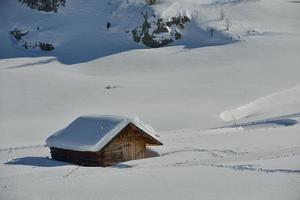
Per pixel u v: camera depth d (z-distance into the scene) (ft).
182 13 620.49
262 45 522.47
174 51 540.11
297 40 536.01
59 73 468.34
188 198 103.91
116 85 423.64
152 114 348.59
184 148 191.72
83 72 496.23
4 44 630.33
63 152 174.29
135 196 108.37
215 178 121.08
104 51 583.99
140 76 464.65
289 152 162.71
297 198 98.84
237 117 351.05
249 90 400.47
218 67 474.49
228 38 566.36
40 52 604.49
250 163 139.95
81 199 108.37
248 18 614.75
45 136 298.35
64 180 130.21
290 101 386.52
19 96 397.19
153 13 622.54
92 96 395.34
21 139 291.99
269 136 216.54
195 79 437.58
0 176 149.69
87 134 169.07
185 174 128.88
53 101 386.73
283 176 118.32
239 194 104.12
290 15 626.64
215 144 202.18
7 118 350.84
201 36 586.86
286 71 448.65
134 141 172.86
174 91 402.93
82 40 613.93
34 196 113.09
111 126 167.53
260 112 358.84
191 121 330.54
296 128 238.27
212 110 355.77
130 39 607.78
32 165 167.53
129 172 137.39
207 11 628.28
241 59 491.72
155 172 134.82
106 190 115.75
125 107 367.66
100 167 161.07
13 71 462.60
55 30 640.17
